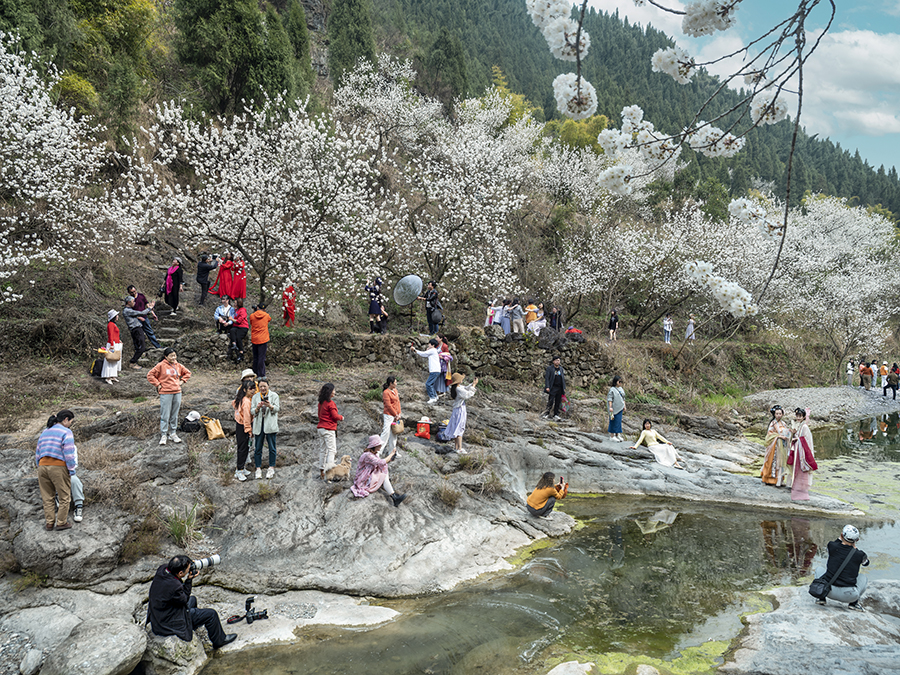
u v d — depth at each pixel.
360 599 6.91
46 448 6.56
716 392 22.02
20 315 12.70
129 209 15.99
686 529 9.60
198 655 5.54
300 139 16.05
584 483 11.59
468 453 10.82
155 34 23.56
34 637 5.64
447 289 21.12
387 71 35.62
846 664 5.45
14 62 13.23
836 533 9.49
